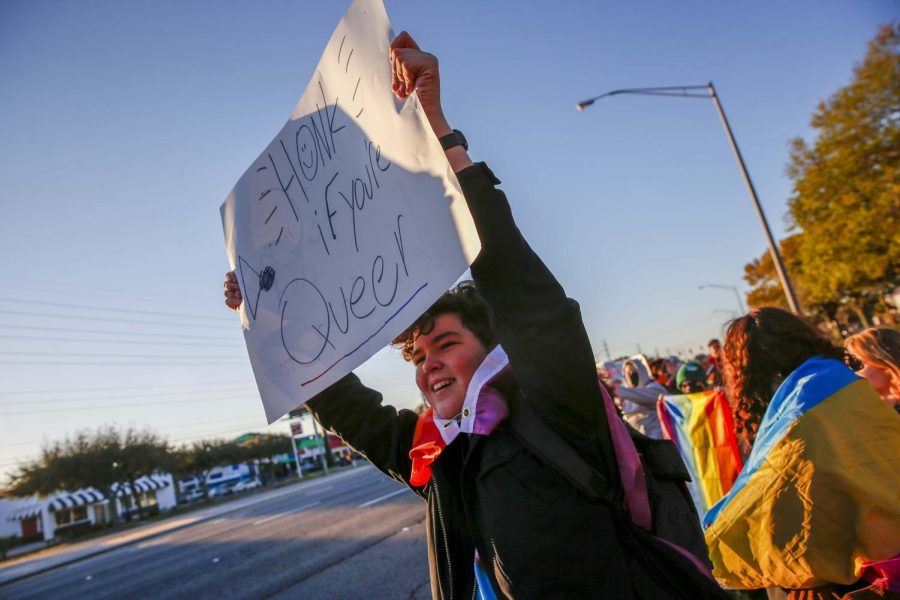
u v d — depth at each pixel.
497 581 1.00
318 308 1.22
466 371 1.16
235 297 1.57
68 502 40.78
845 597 1.53
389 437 1.48
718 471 3.25
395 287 1.04
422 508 9.70
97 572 11.84
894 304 28.89
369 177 1.13
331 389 1.56
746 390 2.02
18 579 15.36
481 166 1.04
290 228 1.35
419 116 1.00
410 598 4.75
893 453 1.56
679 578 0.97
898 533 1.48
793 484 1.62
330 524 10.39
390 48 1.07
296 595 5.61
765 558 1.66
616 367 7.06
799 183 20.47
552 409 0.99
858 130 18.22
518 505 0.99
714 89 12.14
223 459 53.22
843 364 1.76
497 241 0.99
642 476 1.03
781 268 11.72
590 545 0.95
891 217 18.70
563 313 0.98
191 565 9.26
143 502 47.41
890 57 17.19
